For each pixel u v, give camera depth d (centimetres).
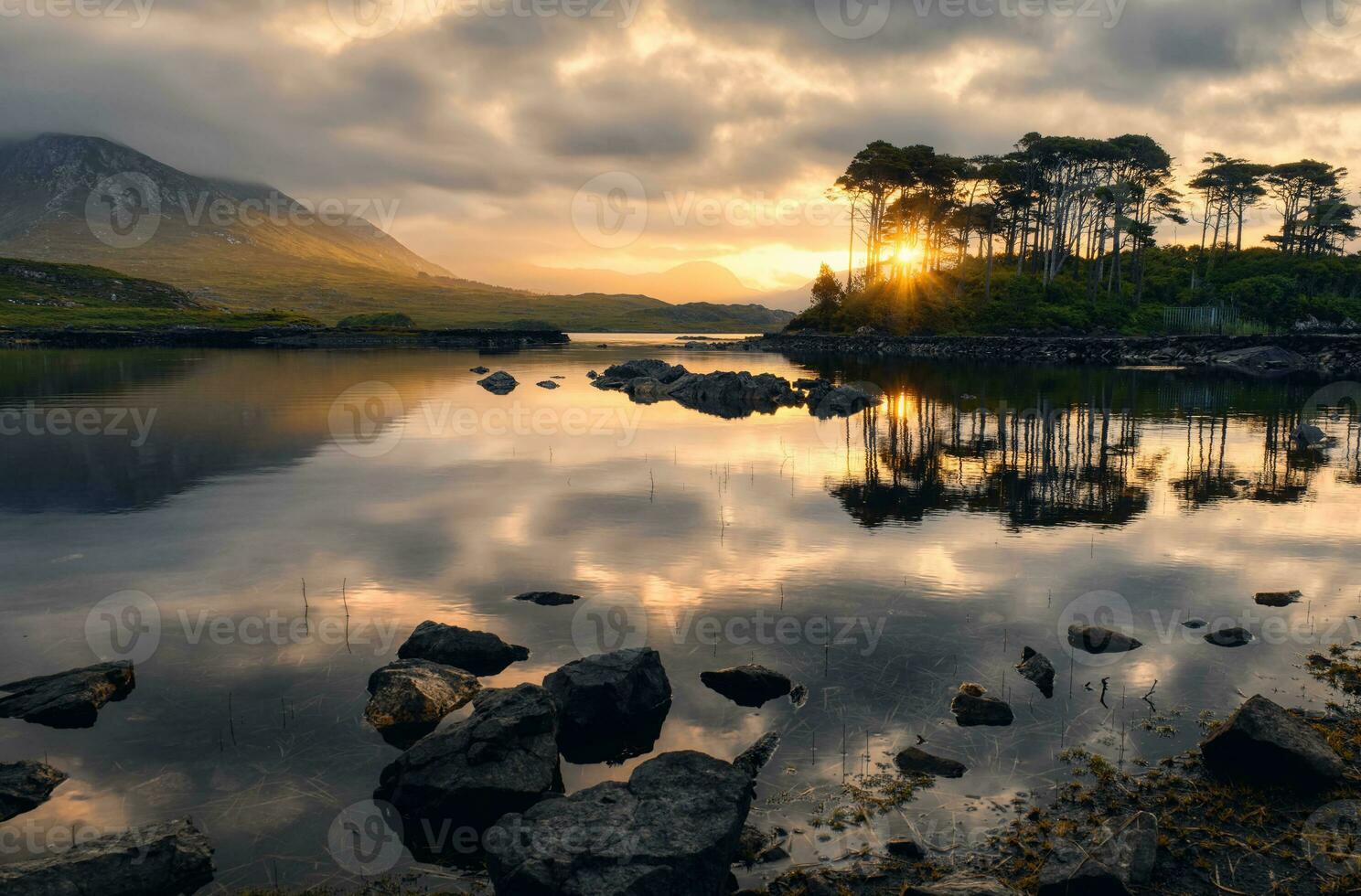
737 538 1540
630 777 684
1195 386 5081
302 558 1402
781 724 844
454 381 5209
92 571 1330
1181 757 776
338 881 614
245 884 611
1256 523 1662
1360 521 1677
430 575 1311
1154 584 1272
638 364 5531
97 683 897
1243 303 10681
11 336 8750
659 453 2555
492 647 993
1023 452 2583
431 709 857
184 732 827
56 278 13038
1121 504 1839
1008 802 705
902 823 676
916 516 1723
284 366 6462
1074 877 583
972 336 9350
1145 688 917
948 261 12531
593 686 845
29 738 811
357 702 890
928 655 1009
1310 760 717
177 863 614
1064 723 841
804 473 2219
